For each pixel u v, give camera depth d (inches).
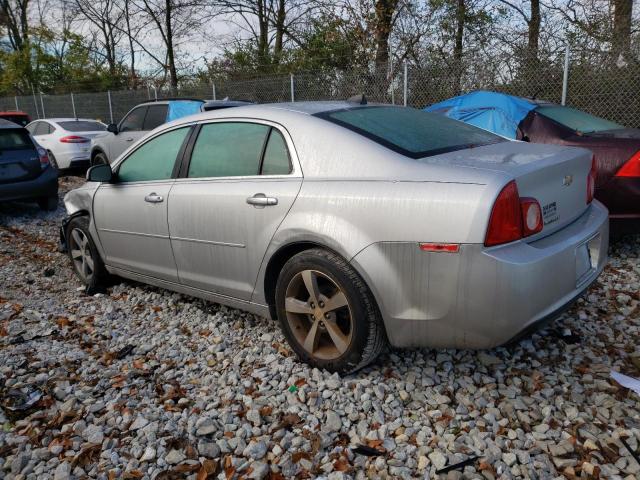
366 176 113.3
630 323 144.5
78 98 774.5
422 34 575.2
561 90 376.2
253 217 129.9
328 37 633.6
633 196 185.0
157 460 98.1
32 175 330.6
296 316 127.6
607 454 94.7
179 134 158.4
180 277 157.4
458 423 105.2
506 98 243.0
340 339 118.3
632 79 351.6
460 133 135.6
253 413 108.8
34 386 124.3
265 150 132.9
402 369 123.7
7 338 151.3
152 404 116.2
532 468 92.2
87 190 189.5
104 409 115.0
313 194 118.3
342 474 91.7
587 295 162.4
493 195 97.9
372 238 108.5
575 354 129.0
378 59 582.2
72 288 201.9
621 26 393.1
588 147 195.9
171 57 869.2
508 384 117.8
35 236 287.6
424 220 102.6
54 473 96.1
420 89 441.4
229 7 781.3
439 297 103.1
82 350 144.6
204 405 114.7
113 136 443.5
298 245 123.3
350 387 117.4
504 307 98.6
